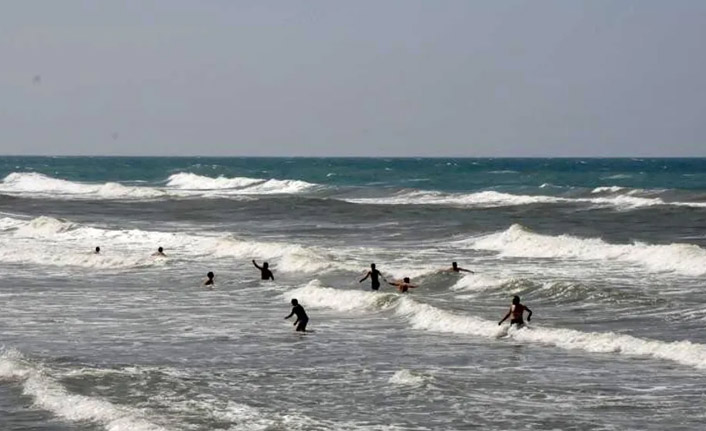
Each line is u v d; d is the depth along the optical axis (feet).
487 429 98.07
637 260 235.81
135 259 249.55
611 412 103.86
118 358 134.51
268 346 144.05
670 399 108.99
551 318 164.76
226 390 115.24
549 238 258.16
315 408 106.63
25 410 106.32
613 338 140.97
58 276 230.07
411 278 211.00
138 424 97.66
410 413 104.37
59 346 143.33
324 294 191.31
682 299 177.06
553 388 115.24
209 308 182.70
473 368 127.03
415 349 141.08
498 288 195.11
